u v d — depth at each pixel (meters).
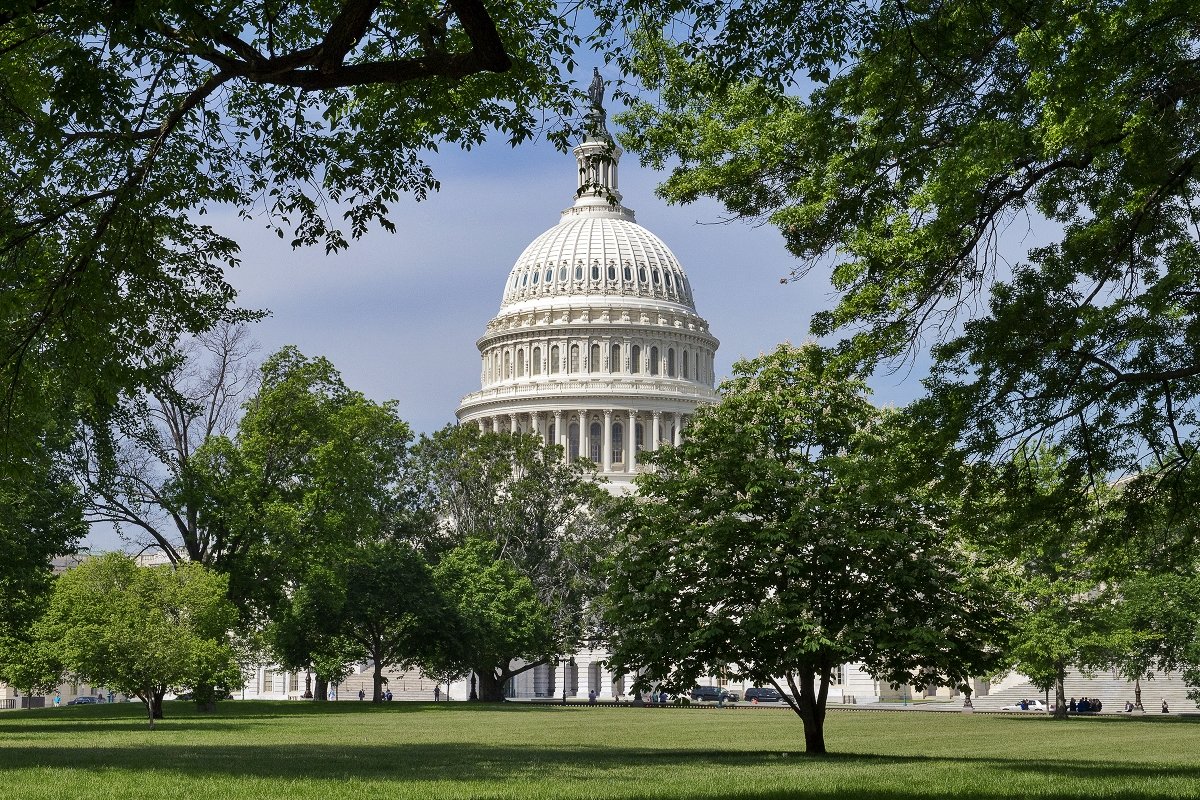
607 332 178.38
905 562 37.12
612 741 44.53
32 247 24.98
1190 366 23.02
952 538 37.16
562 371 177.88
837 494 37.50
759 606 37.44
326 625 93.81
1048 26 19.12
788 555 37.34
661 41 23.81
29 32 20.09
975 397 24.08
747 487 37.69
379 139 23.48
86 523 63.25
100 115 20.36
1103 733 51.91
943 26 20.05
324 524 75.19
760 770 29.06
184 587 56.09
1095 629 68.88
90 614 53.97
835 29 20.02
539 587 108.56
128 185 22.59
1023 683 104.62
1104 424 25.00
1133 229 22.12
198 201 24.34
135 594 54.69
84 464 62.31
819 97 22.33
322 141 23.70
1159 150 19.58
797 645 36.38
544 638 102.81
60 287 25.00
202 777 26.12
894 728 57.53
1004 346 23.39
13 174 24.50
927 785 23.70
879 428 37.84
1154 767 30.08
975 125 20.42
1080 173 23.02
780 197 24.83
